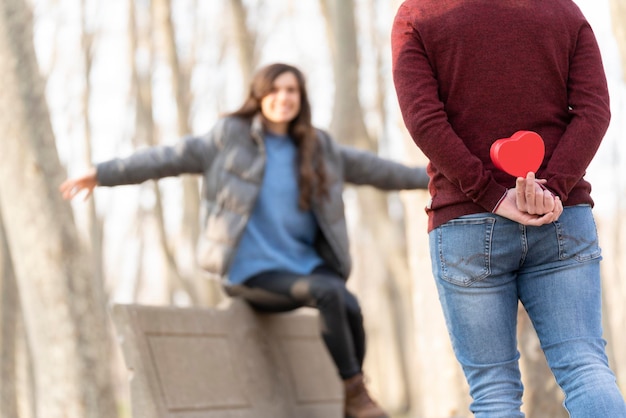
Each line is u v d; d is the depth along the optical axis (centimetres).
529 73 603
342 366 1072
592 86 611
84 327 1527
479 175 584
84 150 3691
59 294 1515
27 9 1527
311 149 1112
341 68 2536
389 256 3331
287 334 1230
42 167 1517
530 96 603
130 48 3556
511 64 601
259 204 1109
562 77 613
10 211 1530
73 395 1512
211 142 1109
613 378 581
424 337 1258
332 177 1123
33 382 2466
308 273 1109
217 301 3316
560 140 602
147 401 980
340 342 1063
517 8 605
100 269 3653
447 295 614
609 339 1786
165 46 3145
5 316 2062
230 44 4059
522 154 580
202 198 1123
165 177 1109
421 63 609
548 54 605
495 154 584
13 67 1514
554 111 609
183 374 1034
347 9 2538
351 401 1076
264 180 1111
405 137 1246
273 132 1131
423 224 1244
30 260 1521
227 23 4053
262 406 1131
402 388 4506
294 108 1105
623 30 1029
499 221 591
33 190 1510
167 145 1112
